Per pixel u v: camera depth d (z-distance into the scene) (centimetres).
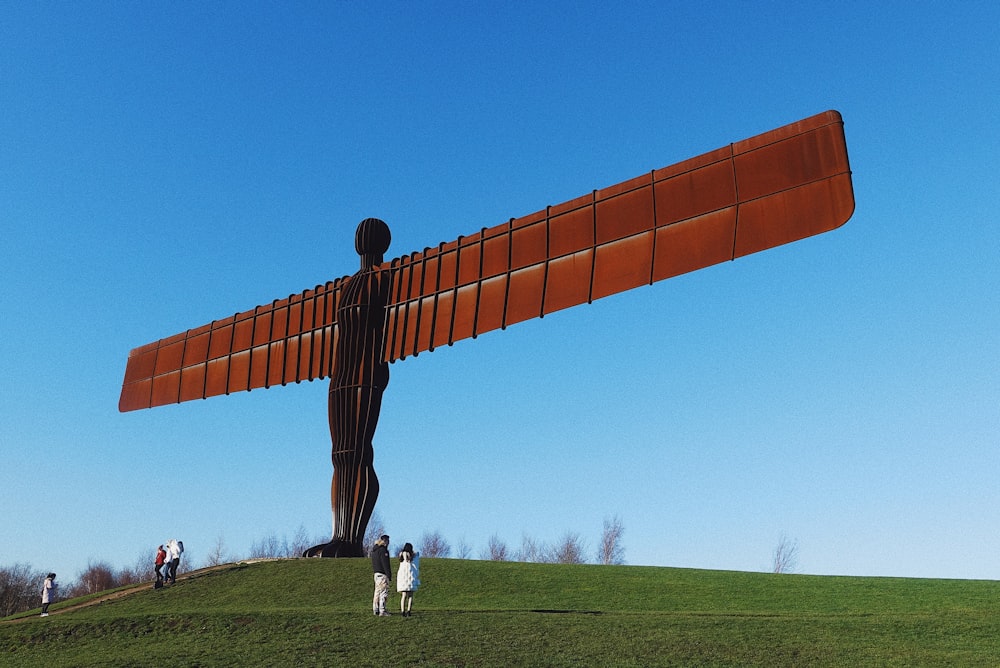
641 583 2939
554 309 3253
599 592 2794
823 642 1786
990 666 1549
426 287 3647
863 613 2292
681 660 1642
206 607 2786
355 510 3544
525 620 2075
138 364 4816
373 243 3875
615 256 3142
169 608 2819
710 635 1869
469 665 1639
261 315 4253
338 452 3622
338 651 1795
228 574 3256
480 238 3538
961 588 2708
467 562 3375
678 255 2981
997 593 2569
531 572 3150
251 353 4228
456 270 3569
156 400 4616
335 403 3678
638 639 1827
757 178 2862
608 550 7244
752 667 1578
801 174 2766
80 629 2223
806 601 2569
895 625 1984
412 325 3650
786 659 1634
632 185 3166
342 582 2981
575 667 1606
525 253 3391
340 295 3906
